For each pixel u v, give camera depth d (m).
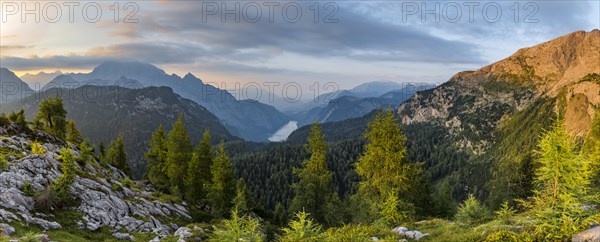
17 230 22.36
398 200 30.16
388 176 32.97
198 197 56.31
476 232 17.86
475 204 24.45
